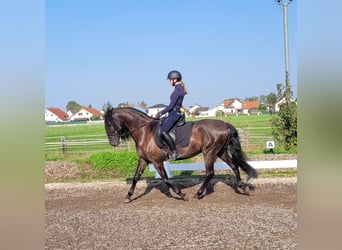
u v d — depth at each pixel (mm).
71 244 4562
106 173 10211
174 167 9367
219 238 4598
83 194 7969
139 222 5504
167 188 8172
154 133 6707
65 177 10070
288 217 5461
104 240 4703
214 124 6910
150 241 4594
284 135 12094
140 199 7242
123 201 7105
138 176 6961
